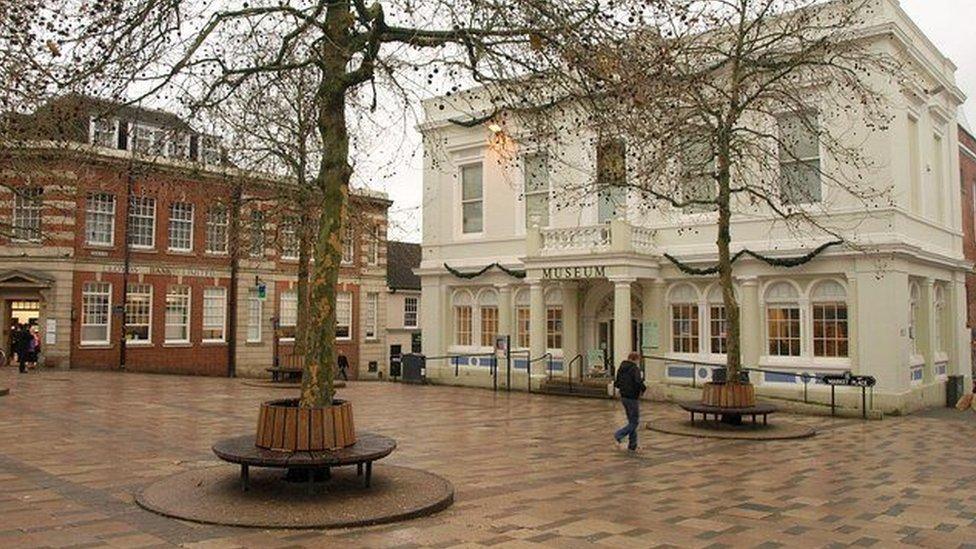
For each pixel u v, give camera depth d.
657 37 9.84
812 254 20.16
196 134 14.11
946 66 23.73
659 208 19.80
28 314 33.62
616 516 8.35
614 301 23.81
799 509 8.80
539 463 11.72
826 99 18.22
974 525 8.11
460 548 7.00
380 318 47.22
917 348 21.77
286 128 22.36
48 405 17.78
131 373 31.36
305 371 8.98
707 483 10.29
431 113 28.72
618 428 16.06
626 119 9.96
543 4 9.00
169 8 9.51
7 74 9.59
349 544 7.04
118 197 34.91
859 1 19.89
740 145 16.84
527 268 24.53
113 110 10.07
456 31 9.37
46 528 7.34
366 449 8.83
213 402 19.33
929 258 21.02
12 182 23.95
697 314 22.70
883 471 11.32
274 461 8.27
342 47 9.60
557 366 25.30
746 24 17.83
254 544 6.95
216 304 38.59
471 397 23.06
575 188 18.23
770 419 18.06
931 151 22.83
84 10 8.96
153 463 10.80
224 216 29.31
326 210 9.35
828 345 20.42
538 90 10.12
